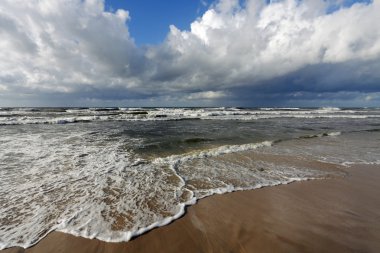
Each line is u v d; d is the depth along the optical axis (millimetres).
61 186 5031
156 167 6539
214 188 5082
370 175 6105
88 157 7594
